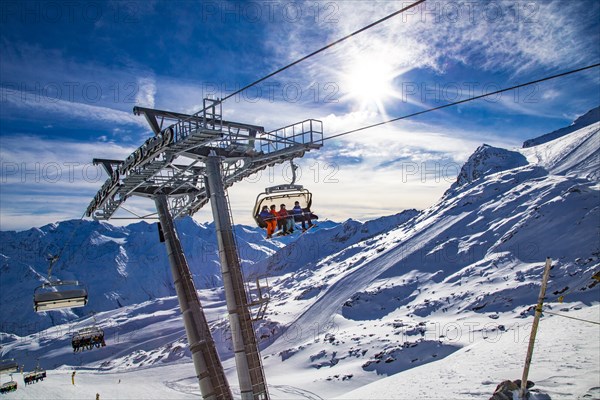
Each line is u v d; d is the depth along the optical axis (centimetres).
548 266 1966
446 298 14162
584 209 16612
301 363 11681
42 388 9494
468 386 3036
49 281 2081
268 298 1570
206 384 1767
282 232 1555
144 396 10531
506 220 19425
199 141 1506
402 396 3444
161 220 2136
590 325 4522
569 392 2111
